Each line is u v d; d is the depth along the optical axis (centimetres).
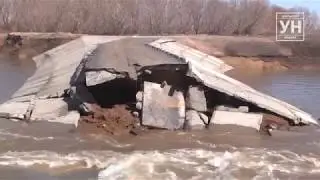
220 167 1484
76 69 2636
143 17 6106
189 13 6244
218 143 1762
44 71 3312
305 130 1973
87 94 2094
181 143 1744
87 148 1658
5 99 2498
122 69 2042
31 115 2016
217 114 1986
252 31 6169
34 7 6241
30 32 5856
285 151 1688
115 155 1580
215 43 4678
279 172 1459
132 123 1908
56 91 2308
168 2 6244
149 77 2117
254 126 1923
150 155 1588
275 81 3459
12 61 4472
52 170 1429
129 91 2108
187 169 1458
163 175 1402
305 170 1486
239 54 4534
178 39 4550
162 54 2377
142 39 3391
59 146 1673
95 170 1438
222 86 2153
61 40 4944
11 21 6238
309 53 4594
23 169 1430
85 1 6134
